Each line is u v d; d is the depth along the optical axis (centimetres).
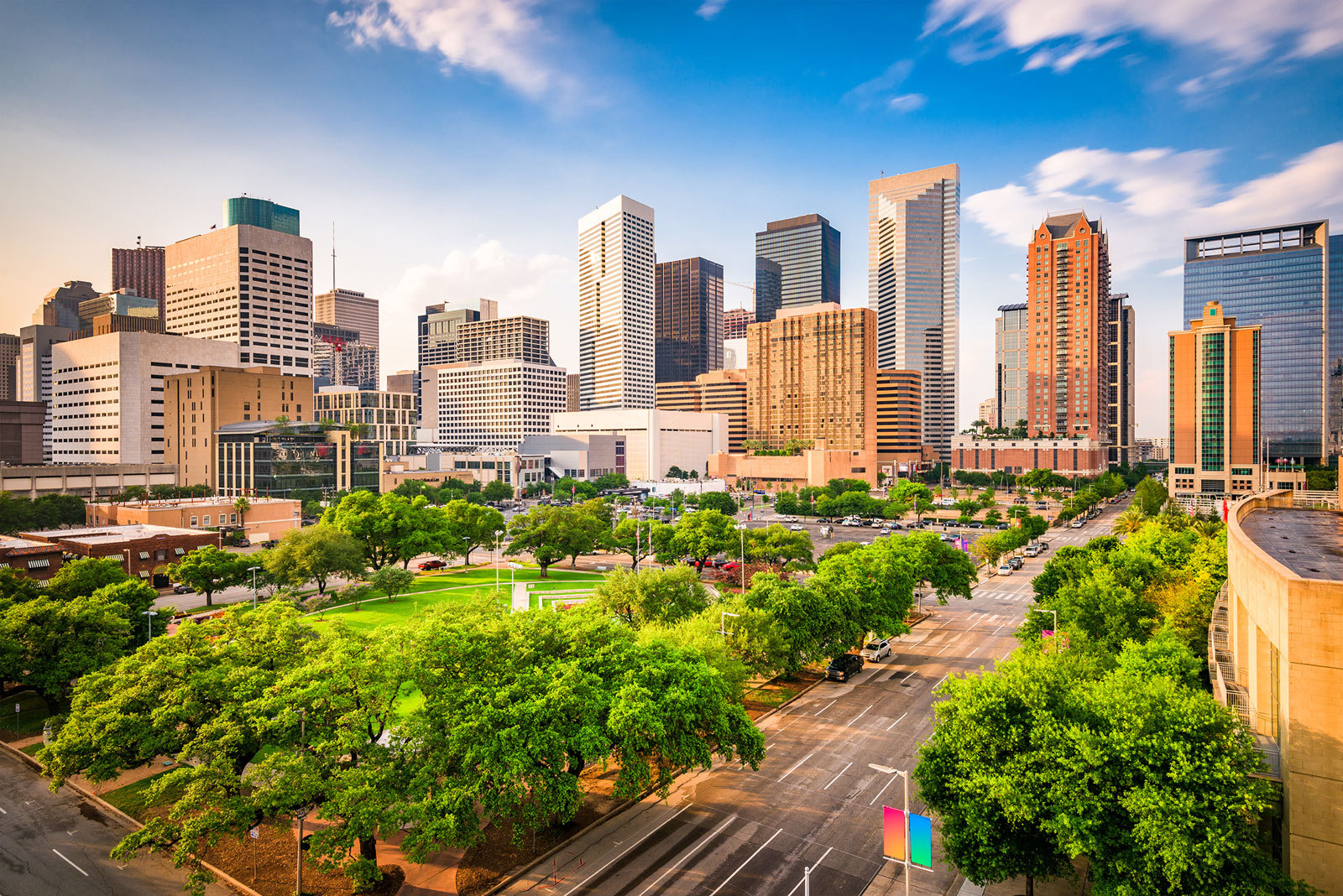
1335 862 2606
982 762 3108
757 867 3556
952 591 8212
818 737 5112
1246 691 3472
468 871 3512
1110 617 5159
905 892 3366
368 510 10925
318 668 3584
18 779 4572
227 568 8869
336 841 3066
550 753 3362
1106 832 2725
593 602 6356
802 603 5966
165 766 4719
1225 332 18538
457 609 5016
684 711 3750
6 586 6694
